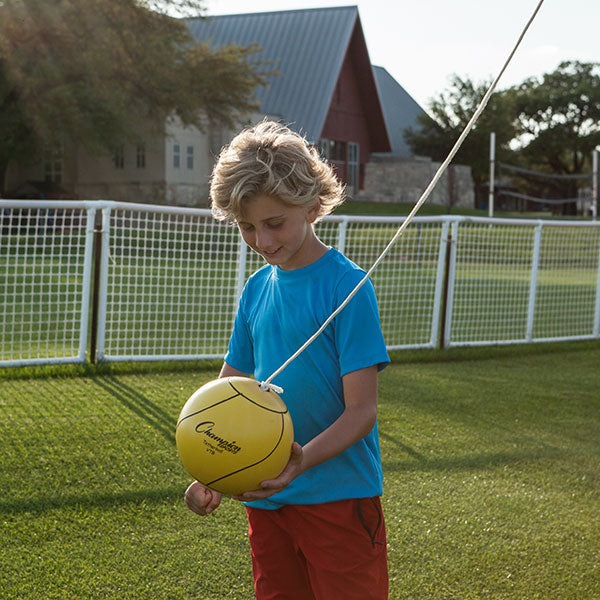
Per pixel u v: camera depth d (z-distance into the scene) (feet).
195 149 115.55
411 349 26.76
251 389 5.72
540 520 12.05
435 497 12.90
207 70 100.94
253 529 6.64
